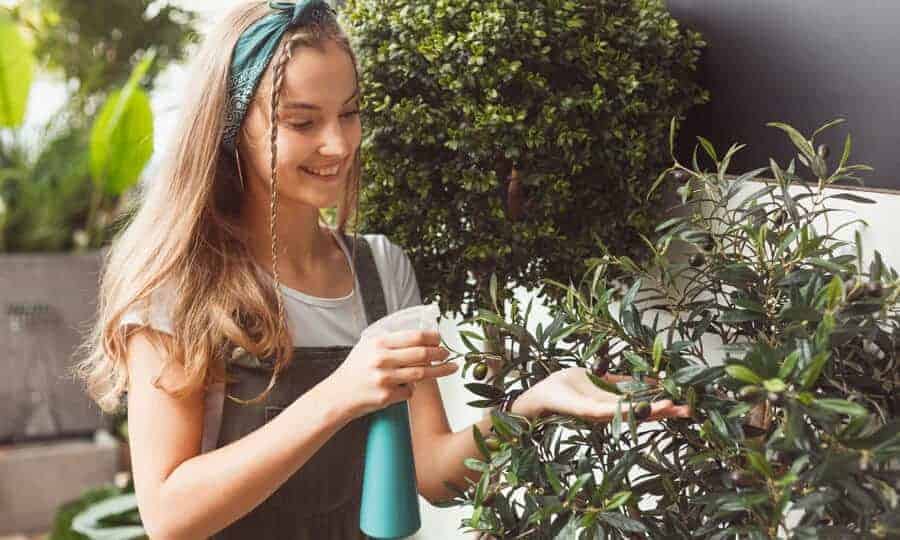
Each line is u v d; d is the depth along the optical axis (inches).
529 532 36.0
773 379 28.9
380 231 57.4
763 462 29.5
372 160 55.0
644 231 55.3
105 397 51.6
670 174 55.9
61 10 174.1
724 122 53.2
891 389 34.6
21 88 148.0
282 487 47.0
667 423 37.4
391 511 39.8
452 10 51.0
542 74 52.2
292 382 46.3
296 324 47.9
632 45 52.1
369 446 40.3
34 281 157.8
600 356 38.8
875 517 29.5
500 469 36.7
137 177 142.8
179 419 43.3
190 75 45.9
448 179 53.4
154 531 41.2
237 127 44.4
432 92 53.0
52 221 166.6
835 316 32.0
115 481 151.3
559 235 55.5
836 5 45.9
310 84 41.8
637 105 51.6
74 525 100.3
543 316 69.4
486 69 50.5
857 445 28.4
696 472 36.6
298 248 48.8
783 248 35.7
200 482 39.8
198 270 45.1
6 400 156.1
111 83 176.4
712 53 53.9
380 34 53.6
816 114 47.5
